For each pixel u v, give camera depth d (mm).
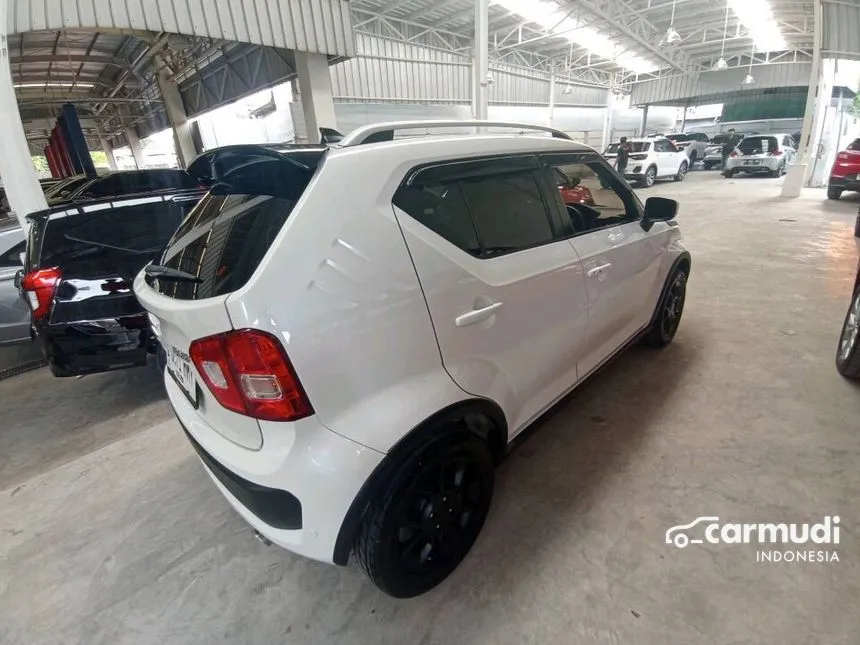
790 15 12570
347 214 1255
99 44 11016
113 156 26547
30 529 2066
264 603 1621
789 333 3330
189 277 1354
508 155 1837
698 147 19250
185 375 1532
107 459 2553
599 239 2215
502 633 1437
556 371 2029
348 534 1300
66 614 1640
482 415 1637
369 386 1277
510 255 1712
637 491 1952
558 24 11328
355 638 1472
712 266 5207
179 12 5574
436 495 1487
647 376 2859
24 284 2658
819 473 1966
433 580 1569
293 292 1149
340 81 12414
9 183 3992
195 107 12672
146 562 1837
